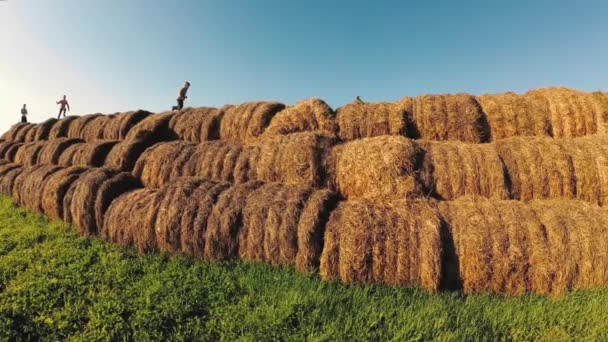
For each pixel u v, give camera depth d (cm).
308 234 773
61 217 1165
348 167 934
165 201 899
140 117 1561
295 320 605
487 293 701
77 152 1445
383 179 872
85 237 1012
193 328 591
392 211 766
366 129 1106
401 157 876
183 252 869
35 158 1698
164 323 602
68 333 586
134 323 593
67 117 1859
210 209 867
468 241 721
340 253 736
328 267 739
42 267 801
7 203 1419
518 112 1086
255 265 795
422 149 936
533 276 706
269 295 669
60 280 732
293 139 1016
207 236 844
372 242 725
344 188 944
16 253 894
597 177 891
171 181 958
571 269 701
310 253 774
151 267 804
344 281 729
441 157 912
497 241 715
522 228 729
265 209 827
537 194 902
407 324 579
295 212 805
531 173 904
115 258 862
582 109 1055
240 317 613
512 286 708
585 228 723
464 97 1127
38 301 662
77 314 625
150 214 898
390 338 562
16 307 633
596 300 647
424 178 891
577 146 925
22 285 714
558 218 744
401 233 727
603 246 708
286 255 797
